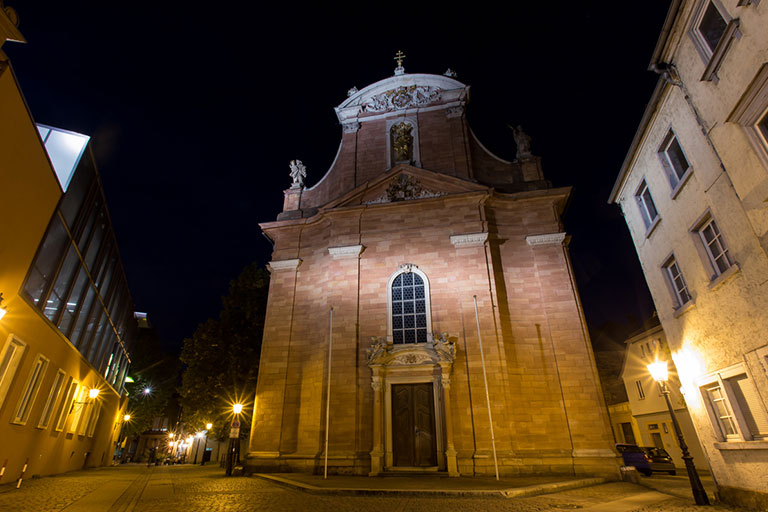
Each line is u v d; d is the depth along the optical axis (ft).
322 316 68.33
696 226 33.86
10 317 41.42
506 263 67.15
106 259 68.95
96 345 77.36
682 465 92.79
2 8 31.35
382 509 31.40
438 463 56.03
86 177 52.31
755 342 27.96
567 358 59.93
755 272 27.27
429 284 66.28
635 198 44.70
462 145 77.36
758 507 29.04
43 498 34.76
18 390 45.39
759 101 25.07
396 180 74.79
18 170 37.19
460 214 69.67
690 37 31.37
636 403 111.04
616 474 52.80
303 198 83.71
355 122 84.28
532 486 41.37
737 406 31.09
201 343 88.12
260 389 66.69
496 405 57.00
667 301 39.70
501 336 60.59
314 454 60.03
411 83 84.84
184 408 92.68
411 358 61.41
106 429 98.32
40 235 43.80
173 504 33.35
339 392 61.72
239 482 51.70
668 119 35.91
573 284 63.87
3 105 33.47
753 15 24.90
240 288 93.04
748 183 26.84
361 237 71.31
